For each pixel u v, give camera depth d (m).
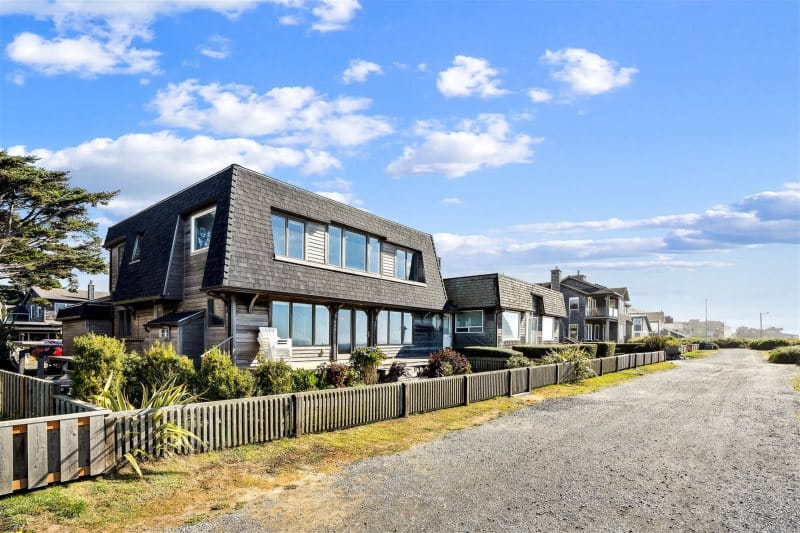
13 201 27.55
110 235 25.45
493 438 11.09
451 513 6.65
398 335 25.00
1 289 30.84
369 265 22.81
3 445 6.42
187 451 8.77
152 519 6.18
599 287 65.38
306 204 19.20
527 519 6.51
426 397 14.23
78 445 7.21
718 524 6.49
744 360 43.00
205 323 17.47
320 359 19.53
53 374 21.67
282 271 17.28
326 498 7.11
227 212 16.16
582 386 21.48
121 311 23.25
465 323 31.58
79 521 5.99
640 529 6.29
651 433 11.91
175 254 18.73
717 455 9.96
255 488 7.44
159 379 11.49
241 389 11.33
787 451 10.34
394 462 9.02
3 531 5.57
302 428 10.73
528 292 34.81
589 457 9.65
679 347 45.97
